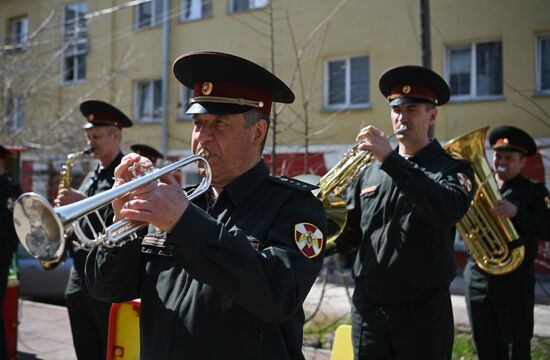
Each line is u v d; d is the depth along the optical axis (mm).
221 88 1933
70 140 11148
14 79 11406
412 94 3336
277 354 1810
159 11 13836
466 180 3162
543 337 5188
